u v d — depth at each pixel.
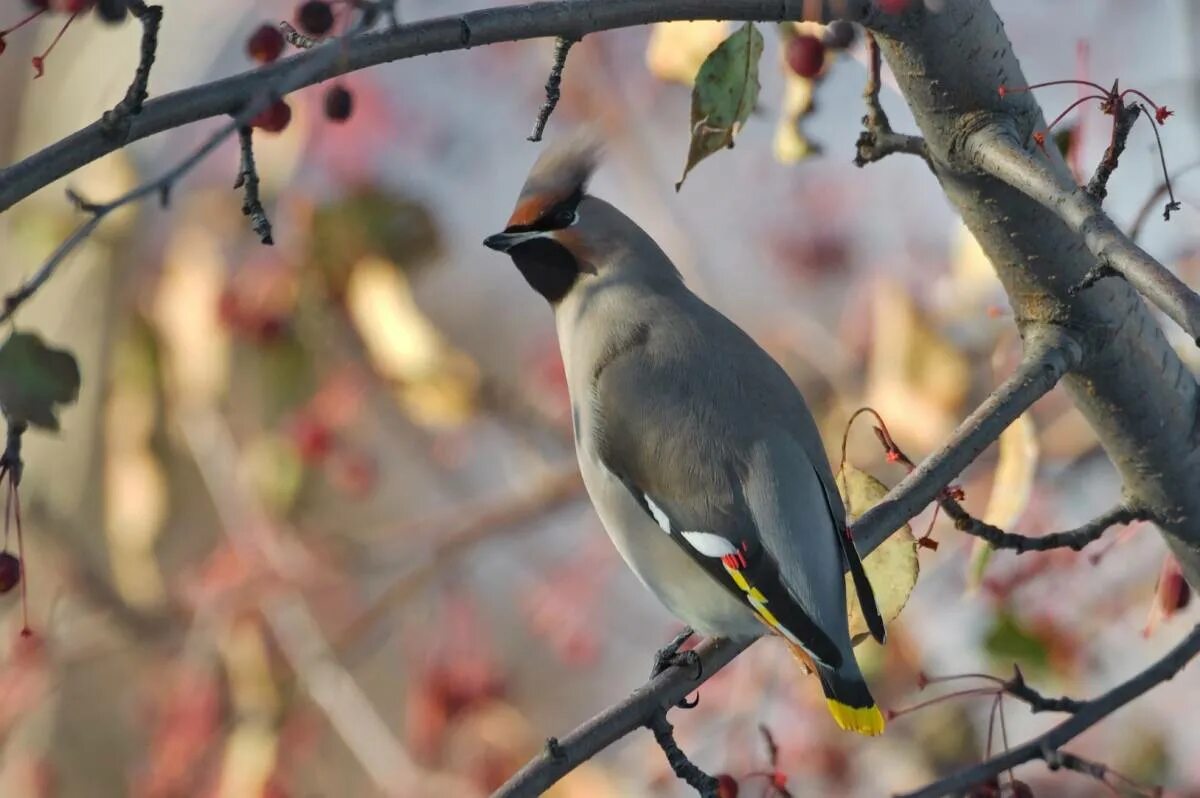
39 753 14.62
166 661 14.09
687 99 15.09
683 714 11.82
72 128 14.35
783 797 7.66
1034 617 10.63
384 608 13.76
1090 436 11.84
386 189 12.97
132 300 13.73
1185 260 10.42
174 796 13.11
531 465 14.77
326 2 6.23
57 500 14.45
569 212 8.52
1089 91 10.20
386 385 13.36
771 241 14.88
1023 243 7.06
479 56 14.73
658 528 7.79
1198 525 7.52
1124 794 7.34
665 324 8.13
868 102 7.36
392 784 12.49
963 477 12.12
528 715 15.84
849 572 7.46
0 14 15.16
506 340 17.53
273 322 12.70
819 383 14.02
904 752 11.26
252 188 5.87
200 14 14.25
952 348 11.59
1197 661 11.56
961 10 6.77
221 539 14.80
